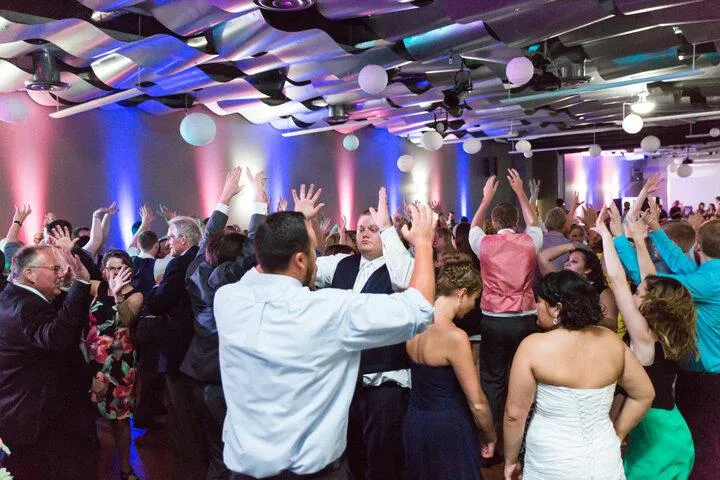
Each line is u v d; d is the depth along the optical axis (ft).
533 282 14.94
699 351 8.57
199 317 8.86
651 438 7.64
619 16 16.17
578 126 40.75
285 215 5.20
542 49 19.74
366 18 15.05
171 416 10.80
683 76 19.81
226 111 25.39
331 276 9.61
